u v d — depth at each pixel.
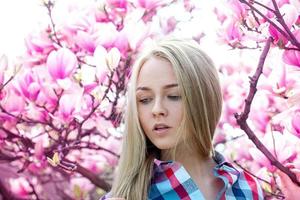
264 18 1.98
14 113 2.32
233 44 2.21
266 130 2.24
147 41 2.40
